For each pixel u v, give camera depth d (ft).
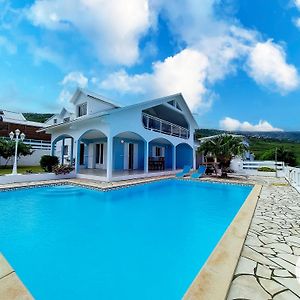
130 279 10.72
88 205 25.34
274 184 38.65
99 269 11.57
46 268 11.61
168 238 15.96
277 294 8.07
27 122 85.25
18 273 11.13
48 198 28.43
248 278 9.01
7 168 57.47
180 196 32.19
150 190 36.29
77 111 55.26
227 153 48.08
